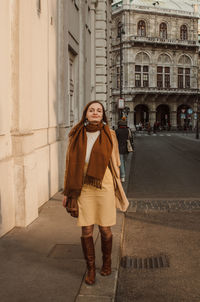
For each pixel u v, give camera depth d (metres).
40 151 6.82
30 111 5.73
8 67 5.21
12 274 3.76
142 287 3.72
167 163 16.05
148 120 64.06
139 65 60.41
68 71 10.28
